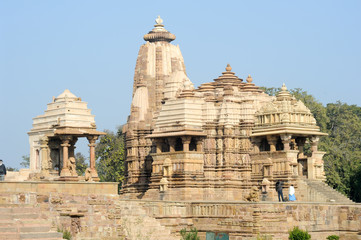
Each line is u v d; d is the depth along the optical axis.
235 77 99.06
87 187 68.38
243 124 93.56
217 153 93.31
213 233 80.19
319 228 80.50
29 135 79.94
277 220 77.31
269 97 97.25
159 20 107.31
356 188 115.62
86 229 67.44
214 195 92.00
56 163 78.06
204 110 94.19
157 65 103.31
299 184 89.38
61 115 76.38
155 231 75.62
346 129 129.50
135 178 100.38
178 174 91.50
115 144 131.38
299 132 90.88
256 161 92.44
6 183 63.91
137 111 101.50
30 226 59.25
